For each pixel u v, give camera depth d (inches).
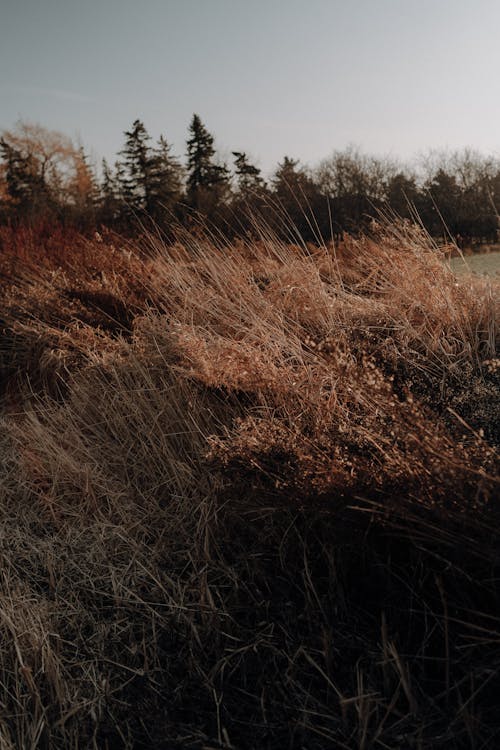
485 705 67.3
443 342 118.2
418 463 74.2
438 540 73.4
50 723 70.9
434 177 947.3
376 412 89.8
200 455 110.0
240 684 74.8
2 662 79.6
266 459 87.4
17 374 175.0
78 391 142.3
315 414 99.0
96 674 77.4
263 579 87.0
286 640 77.8
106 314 176.4
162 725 69.7
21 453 132.3
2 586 94.5
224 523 98.7
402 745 64.0
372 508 77.2
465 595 74.7
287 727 68.1
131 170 1133.1
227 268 175.2
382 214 167.6
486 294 128.2
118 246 234.7
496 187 848.3
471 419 89.3
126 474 116.7
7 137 1311.5
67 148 1291.8
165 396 127.5
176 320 151.5
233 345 119.5
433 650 74.0
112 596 89.7
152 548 98.7
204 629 81.7
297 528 89.4
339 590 81.2
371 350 114.3
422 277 141.6
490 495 68.1
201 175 1216.8
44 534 109.6
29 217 370.0
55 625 85.5
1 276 227.9
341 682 72.6
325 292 147.1
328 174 983.6
